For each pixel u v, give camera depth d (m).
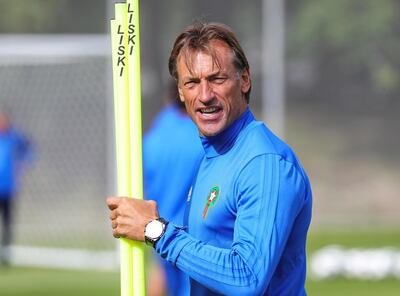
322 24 81.94
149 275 30.81
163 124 17.39
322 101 83.12
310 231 51.28
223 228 10.16
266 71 64.06
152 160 17.23
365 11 81.50
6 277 36.16
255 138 10.19
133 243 10.20
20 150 44.91
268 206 9.77
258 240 9.69
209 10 84.00
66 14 80.75
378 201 69.25
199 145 12.58
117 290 31.64
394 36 81.50
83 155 57.72
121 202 10.11
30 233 50.97
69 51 46.22
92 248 45.19
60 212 55.69
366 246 44.41
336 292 31.44
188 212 10.73
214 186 10.29
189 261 9.78
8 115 53.16
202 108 10.13
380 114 81.06
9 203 43.78
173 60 10.41
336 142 77.88
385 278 34.59
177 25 82.94
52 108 55.41
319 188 71.69
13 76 53.25
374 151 76.94
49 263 40.66
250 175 9.93
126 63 10.33
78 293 30.95
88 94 54.22
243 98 10.43
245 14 84.69
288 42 83.31
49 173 56.72
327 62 83.38
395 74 81.56
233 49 10.11
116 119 10.38
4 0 79.12
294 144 77.62
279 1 55.94
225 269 9.63
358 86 83.00
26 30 79.81
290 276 10.35
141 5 81.56
